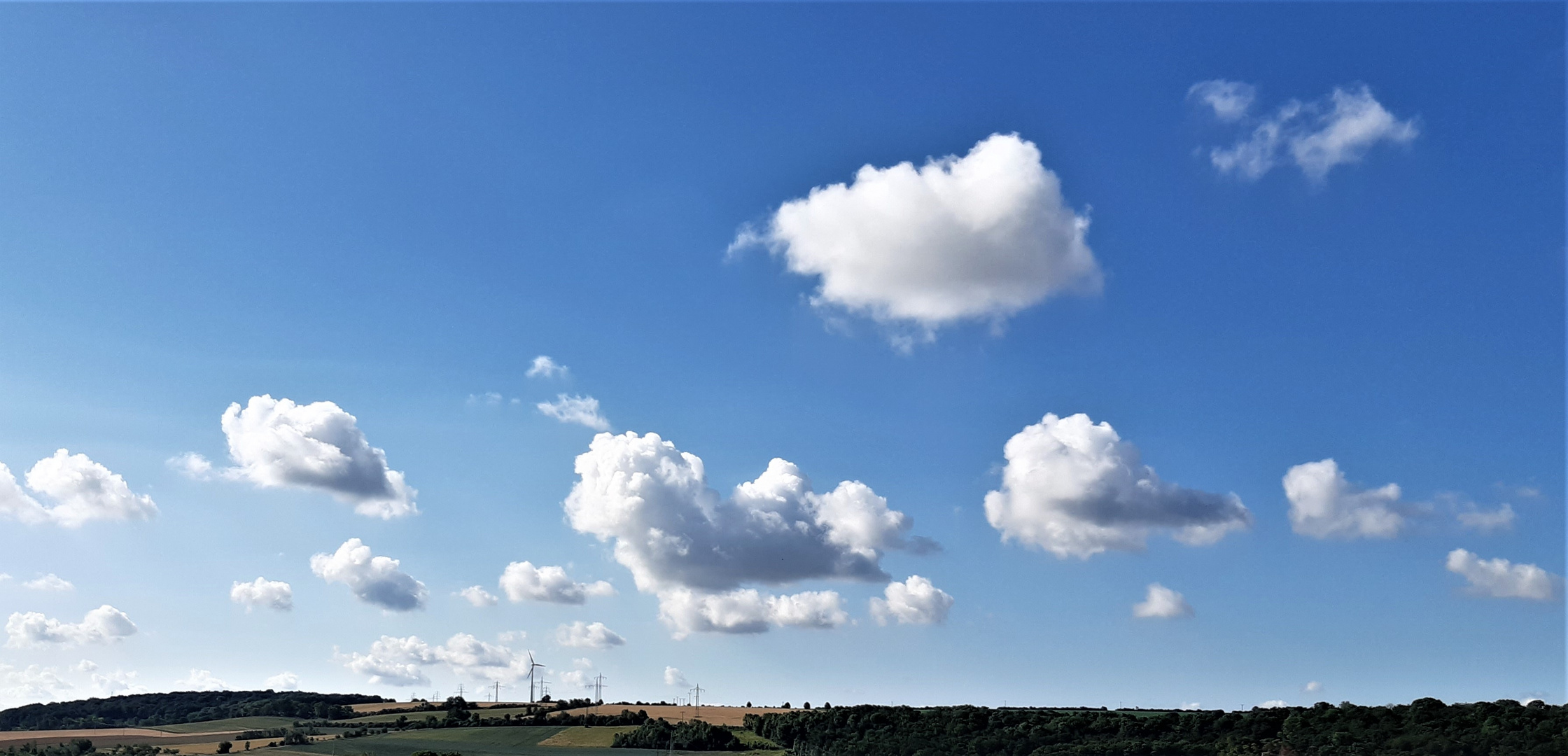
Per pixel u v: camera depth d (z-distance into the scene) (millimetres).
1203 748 169375
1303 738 159750
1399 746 142750
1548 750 128250
